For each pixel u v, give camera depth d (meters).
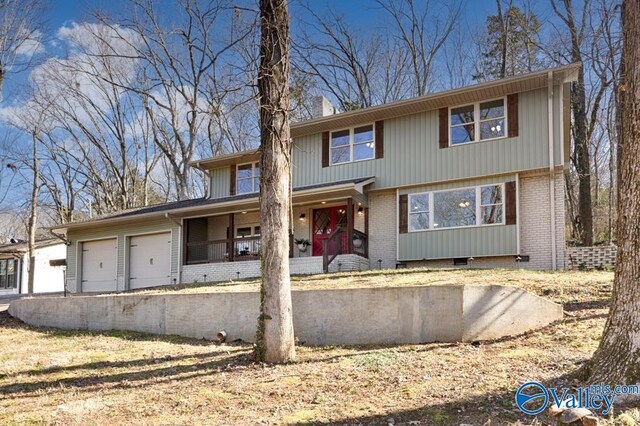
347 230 16.23
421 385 5.46
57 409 5.31
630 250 4.72
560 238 14.18
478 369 5.92
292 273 16.56
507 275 11.16
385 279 11.74
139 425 4.72
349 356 7.15
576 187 25.73
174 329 9.98
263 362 7.01
